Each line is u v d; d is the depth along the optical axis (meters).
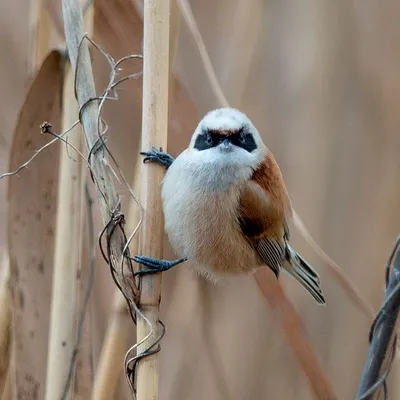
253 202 7.54
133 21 7.57
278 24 10.73
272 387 9.75
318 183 10.71
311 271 8.69
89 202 6.93
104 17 7.57
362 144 10.77
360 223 10.77
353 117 10.80
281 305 7.95
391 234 10.60
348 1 10.80
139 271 6.18
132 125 8.55
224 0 10.39
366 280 10.58
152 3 6.36
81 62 6.25
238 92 9.91
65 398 6.55
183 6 7.26
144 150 6.55
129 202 7.76
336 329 10.48
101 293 8.32
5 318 6.98
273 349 9.92
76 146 6.77
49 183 7.12
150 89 6.46
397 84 10.85
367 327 10.41
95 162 5.97
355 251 10.67
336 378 10.23
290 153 10.63
